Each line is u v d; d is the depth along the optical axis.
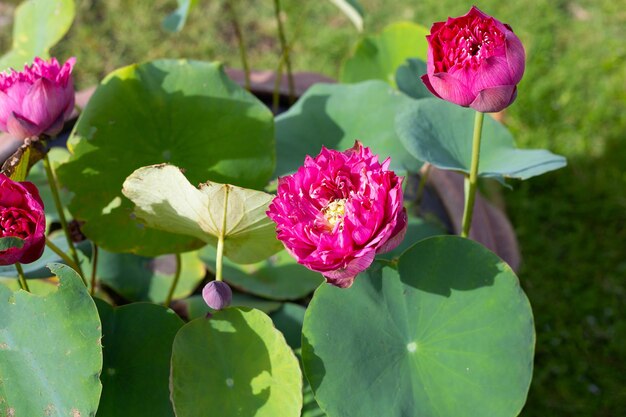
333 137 1.60
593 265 2.26
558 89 2.63
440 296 1.33
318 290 1.32
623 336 2.10
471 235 1.64
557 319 2.14
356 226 1.18
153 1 2.81
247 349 1.30
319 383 1.30
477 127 1.36
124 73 1.48
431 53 1.29
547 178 2.43
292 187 1.23
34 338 1.26
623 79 2.66
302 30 2.77
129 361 1.34
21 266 1.42
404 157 1.54
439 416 1.30
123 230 1.48
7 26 2.70
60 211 1.46
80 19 2.74
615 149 2.49
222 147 1.50
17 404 1.27
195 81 1.50
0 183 1.23
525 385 1.30
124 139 1.48
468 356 1.31
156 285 1.59
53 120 1.35
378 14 2.82
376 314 1.33
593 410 1.98
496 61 1.25
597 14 2.86
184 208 1.33
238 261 1.42
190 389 1.30
